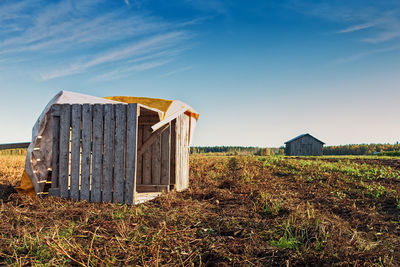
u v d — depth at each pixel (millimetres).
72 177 6113
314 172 11312
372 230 4453
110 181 5957
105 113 6078
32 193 6297
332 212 5555
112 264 3004
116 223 4328
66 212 4910
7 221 4371
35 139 6273
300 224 4219
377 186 8273
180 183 8039
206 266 3131
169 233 3896
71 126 6223
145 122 7613
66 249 3326
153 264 3037
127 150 5930
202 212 5199
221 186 8477
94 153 6059
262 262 3184
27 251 3352
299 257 3201
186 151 8789
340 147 54906
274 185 8656
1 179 8664
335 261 3113
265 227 4250
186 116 8852
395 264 3104
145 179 7531
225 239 3809
